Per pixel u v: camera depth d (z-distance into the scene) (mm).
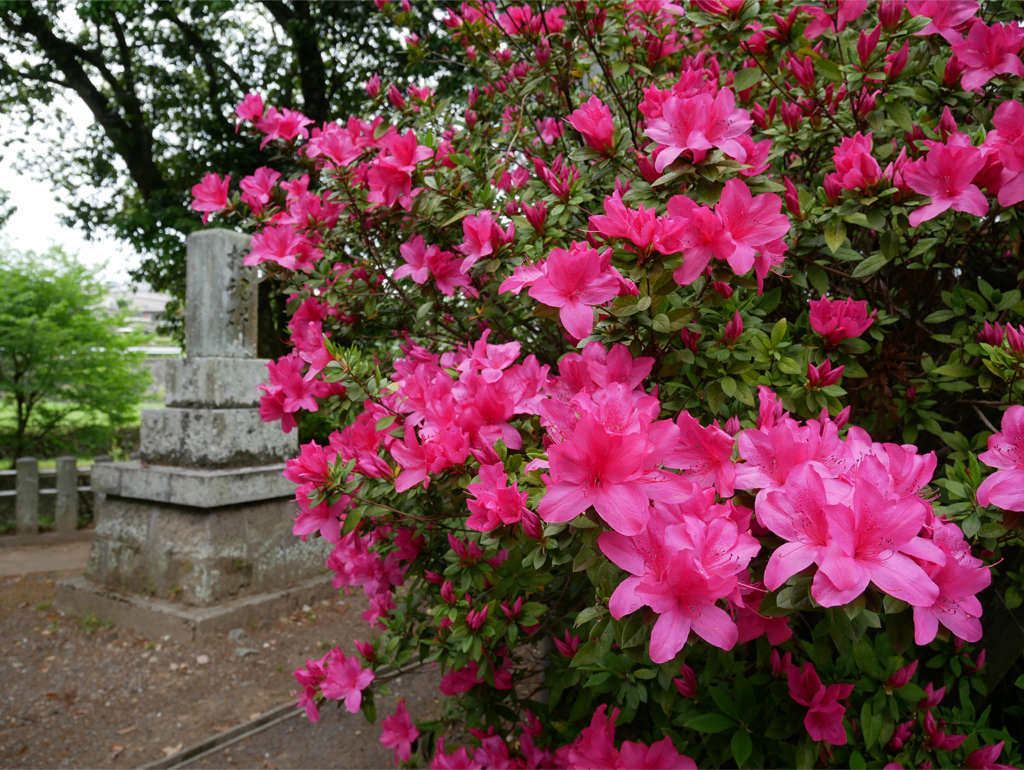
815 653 1142
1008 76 1516
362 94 9406
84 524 8156
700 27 1772
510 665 1909
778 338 1476
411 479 1414
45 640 4352
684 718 1507
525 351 2152
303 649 4223
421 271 1955
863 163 1386
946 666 1596
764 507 924
